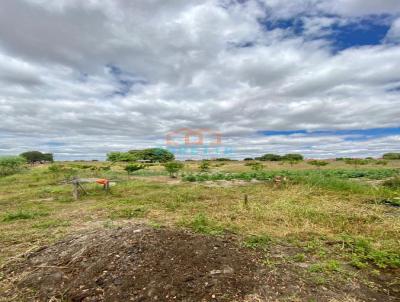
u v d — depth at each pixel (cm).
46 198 1064
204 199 924
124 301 279
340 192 940
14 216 715
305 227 545
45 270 354
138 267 327
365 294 298
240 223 583
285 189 1039
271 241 465
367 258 396
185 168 3191
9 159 2331
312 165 3095
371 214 638
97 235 432
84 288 306
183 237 407
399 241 464
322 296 288
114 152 5291
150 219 655
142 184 1389
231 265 340
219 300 278
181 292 288
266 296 286
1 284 337
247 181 1549
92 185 1378
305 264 373
